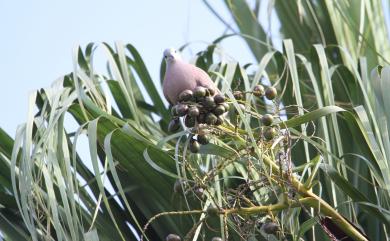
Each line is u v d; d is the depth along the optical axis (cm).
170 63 861
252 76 1007
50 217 715
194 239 681
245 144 682
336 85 933
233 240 776
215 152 688
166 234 805
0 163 823
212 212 664
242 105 748
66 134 838
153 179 802
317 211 683
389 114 739
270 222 669
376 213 736
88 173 836
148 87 957
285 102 918
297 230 709
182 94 687
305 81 967
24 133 748
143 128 914
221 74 938
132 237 808
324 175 808
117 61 966
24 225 803
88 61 934
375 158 746
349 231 680
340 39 1049
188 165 696
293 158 845
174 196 796
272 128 672
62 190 709
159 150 778
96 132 749
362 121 752
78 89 787
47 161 734
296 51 1071
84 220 793
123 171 823
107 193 824
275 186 727
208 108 685
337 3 1051
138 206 811
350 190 726
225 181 813
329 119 864
